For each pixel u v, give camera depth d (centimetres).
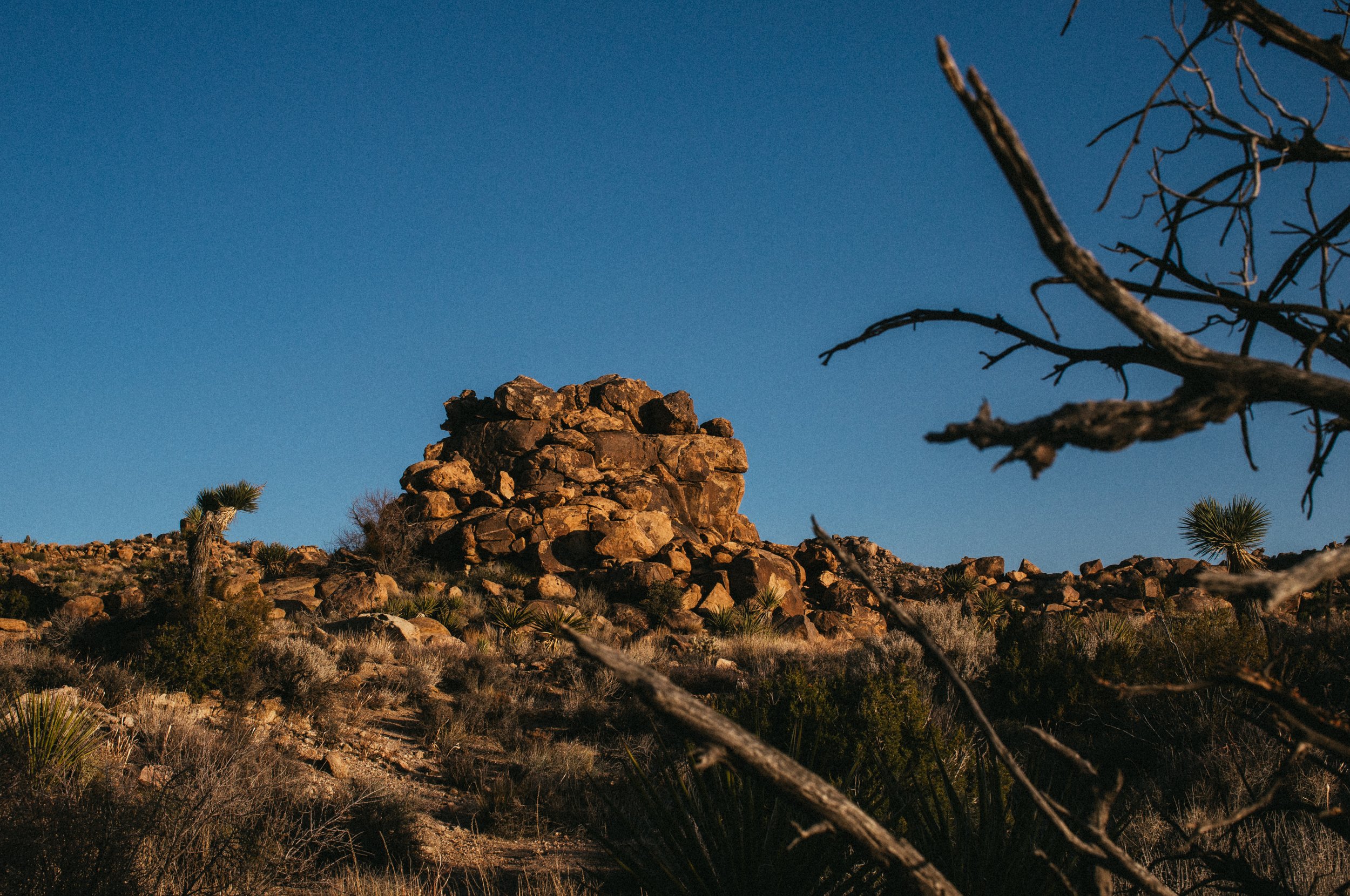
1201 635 1084
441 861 775
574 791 990
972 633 1744
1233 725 771
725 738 131
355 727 1311
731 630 2988
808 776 133
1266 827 236
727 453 4394
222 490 2162
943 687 1348
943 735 837
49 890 473
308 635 1953
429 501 3709
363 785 930
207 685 1287
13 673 1142
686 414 4453
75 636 1547
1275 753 675
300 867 633
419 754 1243
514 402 4184
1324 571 96
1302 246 185
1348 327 151
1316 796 525
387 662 1847
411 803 867
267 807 732
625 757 1153
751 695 930
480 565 3484
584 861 777
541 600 3072
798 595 3575
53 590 2798
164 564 3397
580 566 3559
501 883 725
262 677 1355
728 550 3753
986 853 314
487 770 1165
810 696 852
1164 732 852
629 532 3597
